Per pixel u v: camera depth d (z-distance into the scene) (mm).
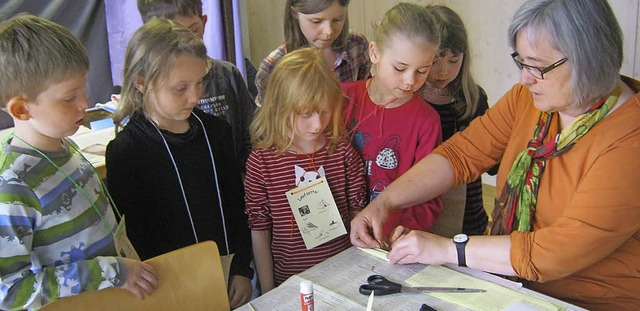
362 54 2322
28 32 1128
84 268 1126
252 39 4492
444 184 1517
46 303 1107
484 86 3660
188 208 1576
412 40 1494
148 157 1510
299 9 2062
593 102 1177
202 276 1233
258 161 1589
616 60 1106
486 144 1518
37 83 1112
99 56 3328
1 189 1091
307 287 1042
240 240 1707
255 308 1162
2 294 1079
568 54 1091
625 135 1139
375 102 1700
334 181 1611
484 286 1191
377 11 3939
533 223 1323
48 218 1155
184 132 1581
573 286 1278
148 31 1498
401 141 1669
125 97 1549
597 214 1123
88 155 2199
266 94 1578
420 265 1300
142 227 1531
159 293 1182
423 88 1856
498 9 3389
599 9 1082
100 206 1296
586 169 1188
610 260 1233
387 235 1596
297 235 1607
